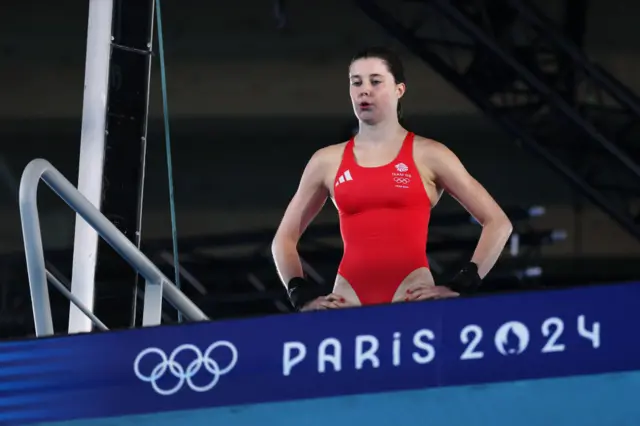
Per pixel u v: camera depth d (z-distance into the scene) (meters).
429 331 12.62
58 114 45.31
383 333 12.66
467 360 12.56
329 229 44.69
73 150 45.38
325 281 44.44
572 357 12.44
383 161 16.48
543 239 44.91
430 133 45.78
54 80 45.28
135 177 19.56
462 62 44.97
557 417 12.33
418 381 12.56
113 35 19.58
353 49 45.22
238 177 45.81
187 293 45.41
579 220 45.81
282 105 45.44
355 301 16.36
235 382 12.72
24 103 45.22
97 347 13.02
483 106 43.56
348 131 45.66
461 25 42.16
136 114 19.64
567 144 44.12
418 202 16.45
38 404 13.00
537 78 42.59
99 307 19.19
